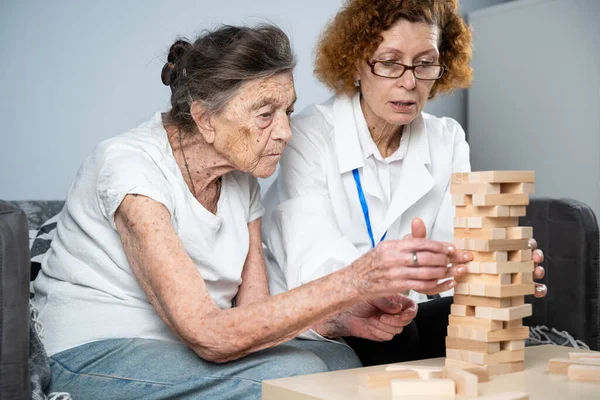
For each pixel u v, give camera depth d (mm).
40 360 1529
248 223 1825
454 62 2033
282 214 1958
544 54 3322
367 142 1995
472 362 1312
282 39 1573
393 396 1125
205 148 1596
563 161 3273
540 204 2656
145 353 1520
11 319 1285
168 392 1438
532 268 1341
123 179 1473
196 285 1388
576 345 2469
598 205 3143
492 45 3539
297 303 1298
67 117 2547
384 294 1263
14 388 1288
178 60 1618
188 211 1579
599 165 3127
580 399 1139
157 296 1413
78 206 1633
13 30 2445
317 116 2084
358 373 1291
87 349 1575
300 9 3068
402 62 1828
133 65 2672
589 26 3152
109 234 1587
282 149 1588
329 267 1857
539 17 3338
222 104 1517
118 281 1596
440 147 2107
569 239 2564
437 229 2088
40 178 2502
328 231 1930
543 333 2566
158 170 1552
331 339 1718
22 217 1328
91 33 2588
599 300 2533
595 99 3137
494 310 1291
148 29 2701
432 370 1197
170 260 1400
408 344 1736
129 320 1591
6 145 2438
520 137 3432
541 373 1326
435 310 1839
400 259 1212
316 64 2090
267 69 1517
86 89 2580
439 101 3623
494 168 3553
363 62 1896
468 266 1311
